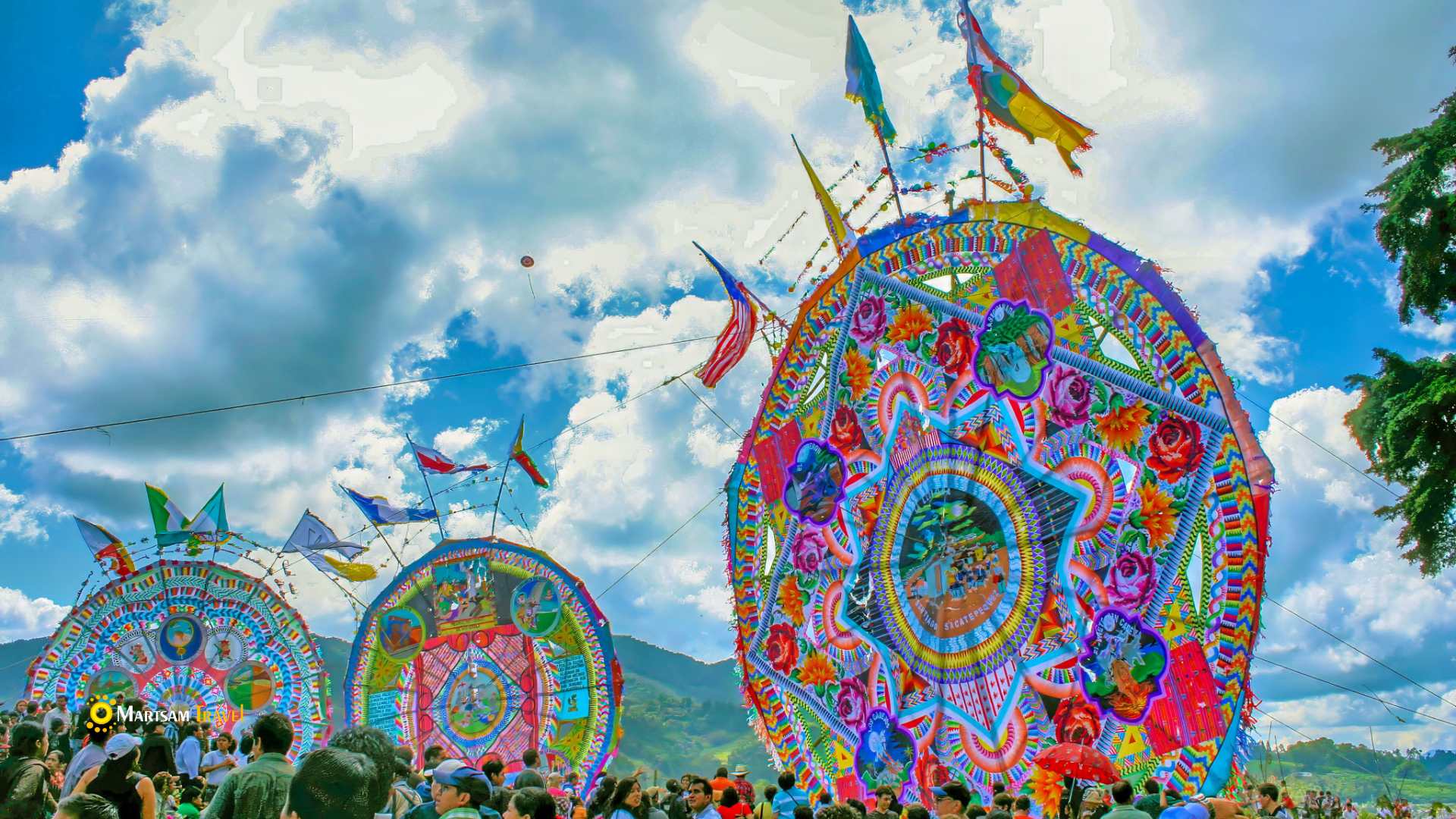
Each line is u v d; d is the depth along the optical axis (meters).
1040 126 22.31
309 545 31.42
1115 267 20.91
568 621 28.86
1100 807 15.72
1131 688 19.77
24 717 22.84
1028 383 22.05
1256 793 19.41
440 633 29.64
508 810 11.25
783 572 25.53
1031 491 21.84
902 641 23.27
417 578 30.20
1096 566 20.75
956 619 22.50
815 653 24.61
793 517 25.58
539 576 29.36
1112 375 20.88
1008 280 22.48
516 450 30.77
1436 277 25.19
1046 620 21.19
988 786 21.27
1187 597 19.50
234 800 8.96
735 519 26.38
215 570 31.09
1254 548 18.69
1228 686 18.64
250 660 30.70
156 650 30.47
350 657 29.92
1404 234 25.23
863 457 24.66
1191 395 19.84
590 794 27.28
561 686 28.55
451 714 29.00
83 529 31.39
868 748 23.25
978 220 22.78
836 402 25.23
